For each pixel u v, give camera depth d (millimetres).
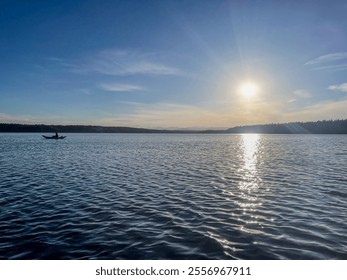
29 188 25141
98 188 25219
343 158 52625
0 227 14883
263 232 14227
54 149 79500
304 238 13445
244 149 82500
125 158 54031
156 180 29406
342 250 12203
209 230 14523
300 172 35031
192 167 40375
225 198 21438
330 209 18250
